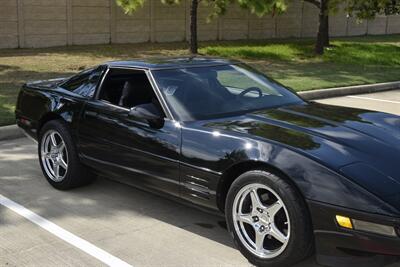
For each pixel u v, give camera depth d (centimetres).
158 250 404
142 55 1795
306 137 376
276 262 354
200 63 510
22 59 1568
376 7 2148
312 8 2964
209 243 416
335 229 324
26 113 588
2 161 649
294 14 2881
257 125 406
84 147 509
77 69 1405
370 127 413
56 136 543
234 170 380
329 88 1242
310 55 2017
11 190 543
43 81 624
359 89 1294
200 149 397
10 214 477
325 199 325
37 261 385
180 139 414
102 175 504
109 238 426
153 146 432
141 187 459
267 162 351
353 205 317
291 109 460
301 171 338
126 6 1781
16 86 1111
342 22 3183
